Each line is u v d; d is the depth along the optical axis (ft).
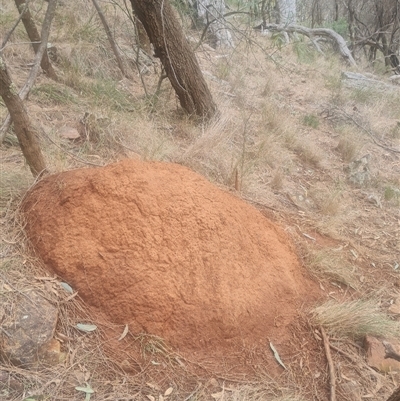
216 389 4.47
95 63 10.95
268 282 5.53
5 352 4.07
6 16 10.58
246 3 12.03
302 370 4.94
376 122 13.61
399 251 7.99
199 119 10.10
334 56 20.66
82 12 12.57
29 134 5.70
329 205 8.53
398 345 5.42
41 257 4.97
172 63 9.65
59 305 4.61
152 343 4.60
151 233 5.04
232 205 5.90
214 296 4.97
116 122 8.62
